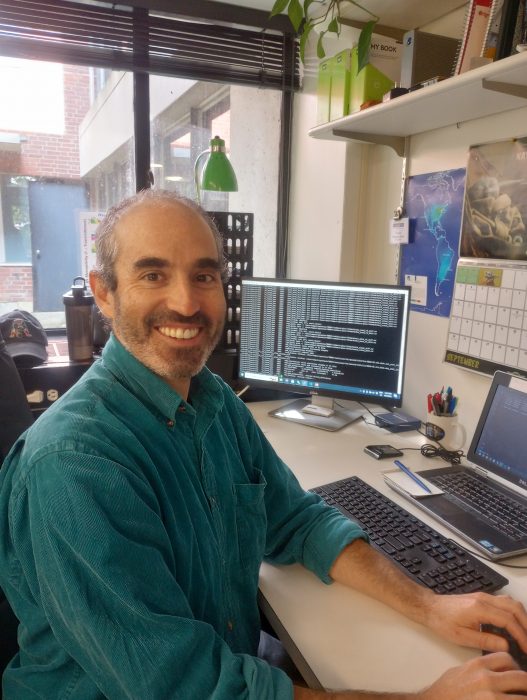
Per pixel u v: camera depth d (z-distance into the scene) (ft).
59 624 2.33
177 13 6.57
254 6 6.80
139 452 2.59
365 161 6.51
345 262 6.72
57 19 6.26
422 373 5.85
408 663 2.57
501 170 4.64
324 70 5.99
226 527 3.14
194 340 2.93
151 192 3.04
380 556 3.17
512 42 3.69
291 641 2.72
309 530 3.40
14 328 6.33
